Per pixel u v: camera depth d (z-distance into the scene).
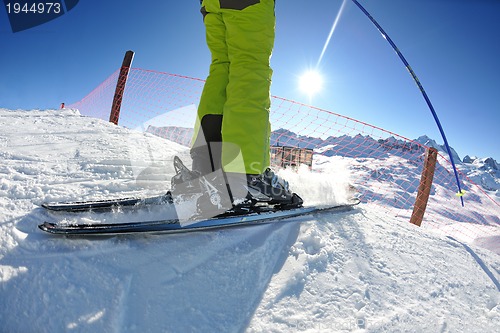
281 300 1.05
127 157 2.50
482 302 1.33
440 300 1.25
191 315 0.92
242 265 1.15
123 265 1.03
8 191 1.52
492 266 1.66
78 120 4.48
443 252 1.65
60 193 1.61
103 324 0.84
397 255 1.47
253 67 1.30
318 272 1.21
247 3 1.29
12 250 1.01
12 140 2.82
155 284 0.99
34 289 0.89
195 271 1.07
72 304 0.87
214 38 1.47
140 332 0.85
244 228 1.36
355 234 1.55
